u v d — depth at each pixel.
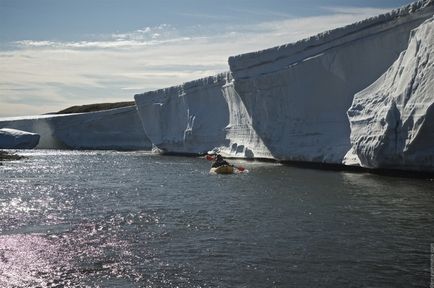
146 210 25.11
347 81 42.94
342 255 16.83
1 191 32.59
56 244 18.77
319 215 22.75
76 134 97.75
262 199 27.59
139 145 91.44
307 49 47.12
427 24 33.00
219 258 16.84
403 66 34.38
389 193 27.53
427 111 29.31
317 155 42.78
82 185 35.75
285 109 47.81
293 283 14.58
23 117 112.62
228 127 60.84
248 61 52.03
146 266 16.19
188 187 33.66
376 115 34.31
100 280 15.07
